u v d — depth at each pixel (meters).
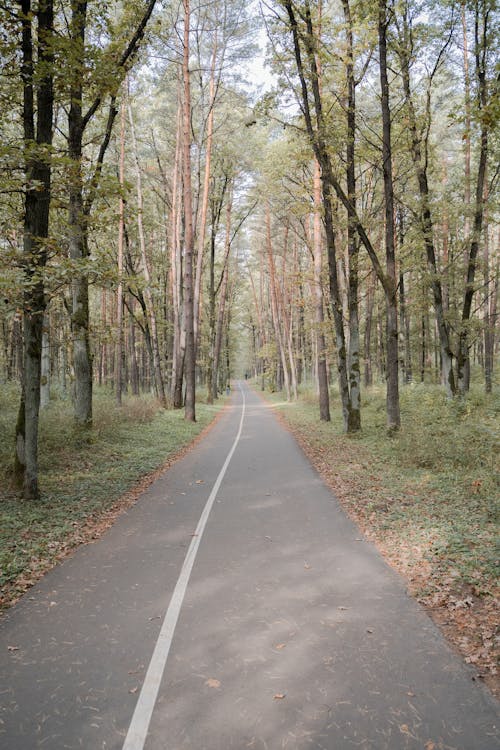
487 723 3.13
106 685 3.60
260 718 3.21
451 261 19.14
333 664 3.81
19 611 4.82
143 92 25.61
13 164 7.57
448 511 7.63
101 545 6.74
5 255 8.01
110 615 4.70
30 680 3.67
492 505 7.62
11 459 10.50
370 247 14.48
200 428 21.12
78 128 11.09
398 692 3.45
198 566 5.91
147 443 15.46
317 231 20.77
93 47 8.35
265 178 26.64
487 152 16.38
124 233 25.39
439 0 14.28
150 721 3.20
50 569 5.93
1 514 7.77
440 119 23.39
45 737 3.07
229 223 36.25
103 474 10.89
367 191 21.34
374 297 31.47
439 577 5.39
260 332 62.62
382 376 36.38
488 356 24.94
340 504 8.58
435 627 4.36
